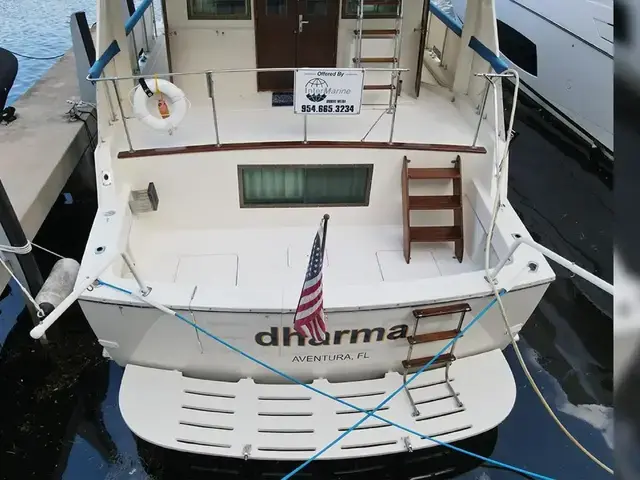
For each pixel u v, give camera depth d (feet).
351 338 12.85
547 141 28.53
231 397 13.39
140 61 20.34
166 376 13.73
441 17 19.80
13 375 16.02
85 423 14.80
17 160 20.17
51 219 21.88
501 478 13.88
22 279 16.07
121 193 14.90
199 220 16.22
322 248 10.37
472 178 16.01
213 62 17.39
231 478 13.73
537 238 21.99
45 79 26.13
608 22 24.18
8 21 40.83
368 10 16.81
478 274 12.91
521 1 29.32
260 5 16.38
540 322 18.39
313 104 14.58
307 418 13.07
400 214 16.66
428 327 12.94
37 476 13.62
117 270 13.07
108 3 15.94
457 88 18.10
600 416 15.43
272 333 12.51
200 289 12.28
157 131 15.60
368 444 12.65
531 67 30.17
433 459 14.19
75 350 16.67
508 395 13.69
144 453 14.11
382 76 18.03
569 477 13.93
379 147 15.40
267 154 15.25
